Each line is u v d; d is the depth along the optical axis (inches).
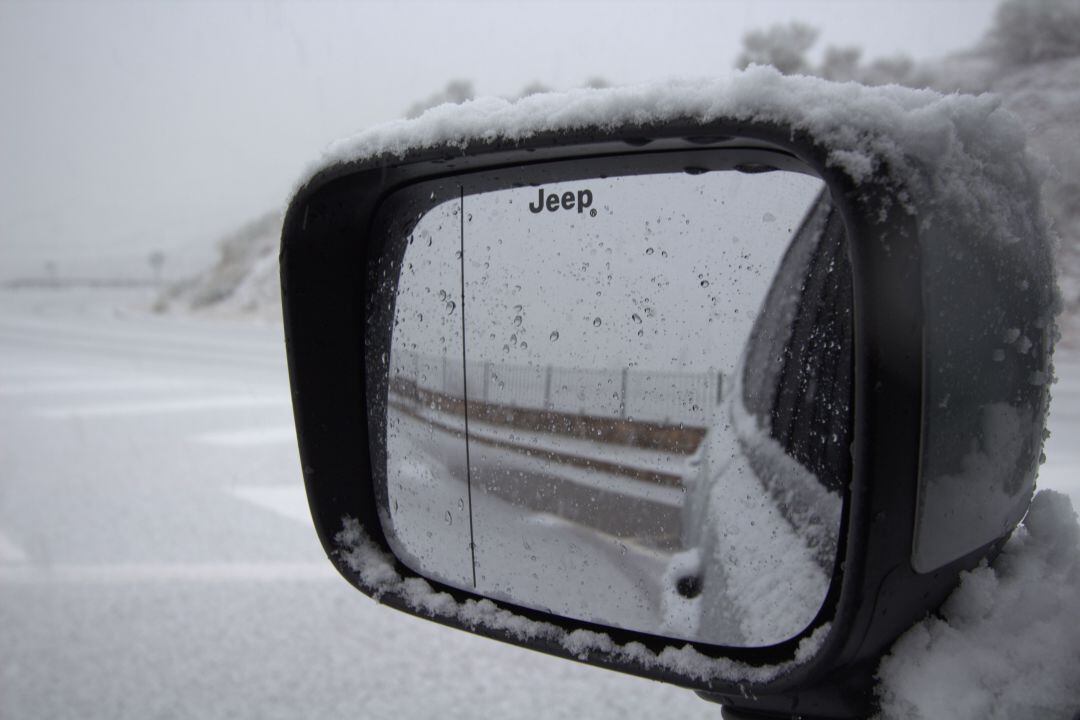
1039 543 40.8
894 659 34.4
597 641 41.8
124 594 182.4
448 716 130.6
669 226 50.4
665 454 52.6
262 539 218.7
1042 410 40.4
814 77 31.4
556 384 54.2
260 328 1268.5
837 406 39.9
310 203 50.7
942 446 31.6
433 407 57.4
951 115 32.9
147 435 373.7
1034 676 33.9
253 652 154.3
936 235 30.6
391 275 55.9
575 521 52.6
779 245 47.8
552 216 53.7
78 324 1376.7
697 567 49.1
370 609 172.6
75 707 135.9
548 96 39.6
